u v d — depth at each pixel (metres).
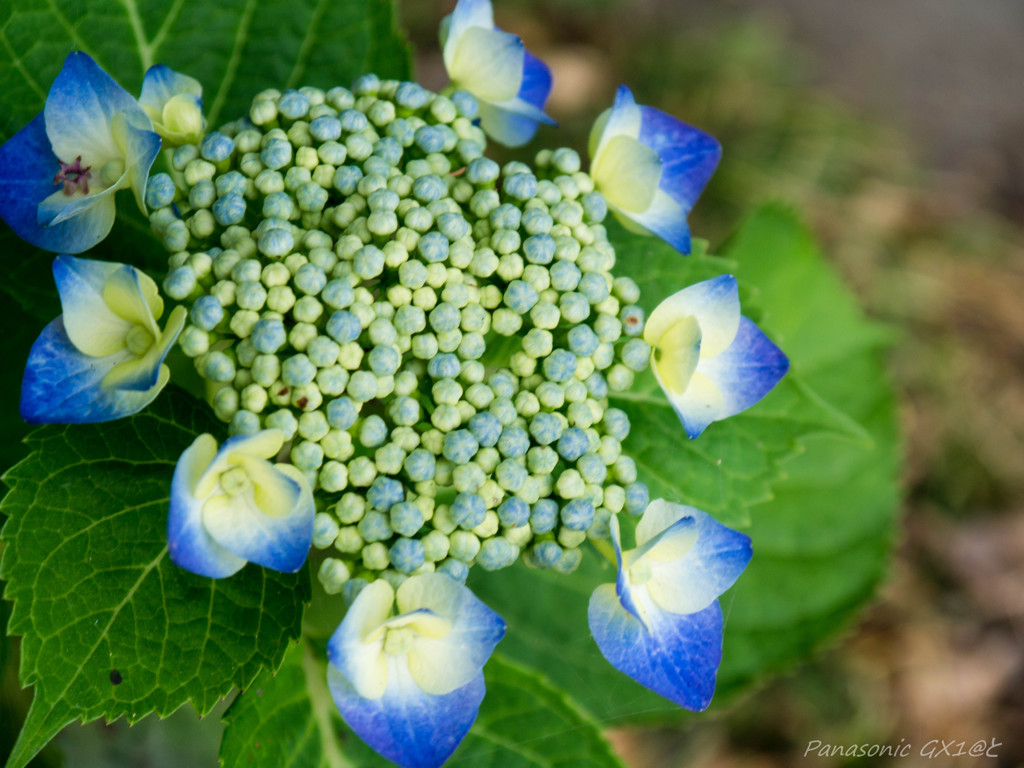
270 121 0.22
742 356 0.21
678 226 0.23
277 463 0.20
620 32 0.53
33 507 0.19
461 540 0.20
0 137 0.23
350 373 0.20
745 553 0.20
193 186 0.21
